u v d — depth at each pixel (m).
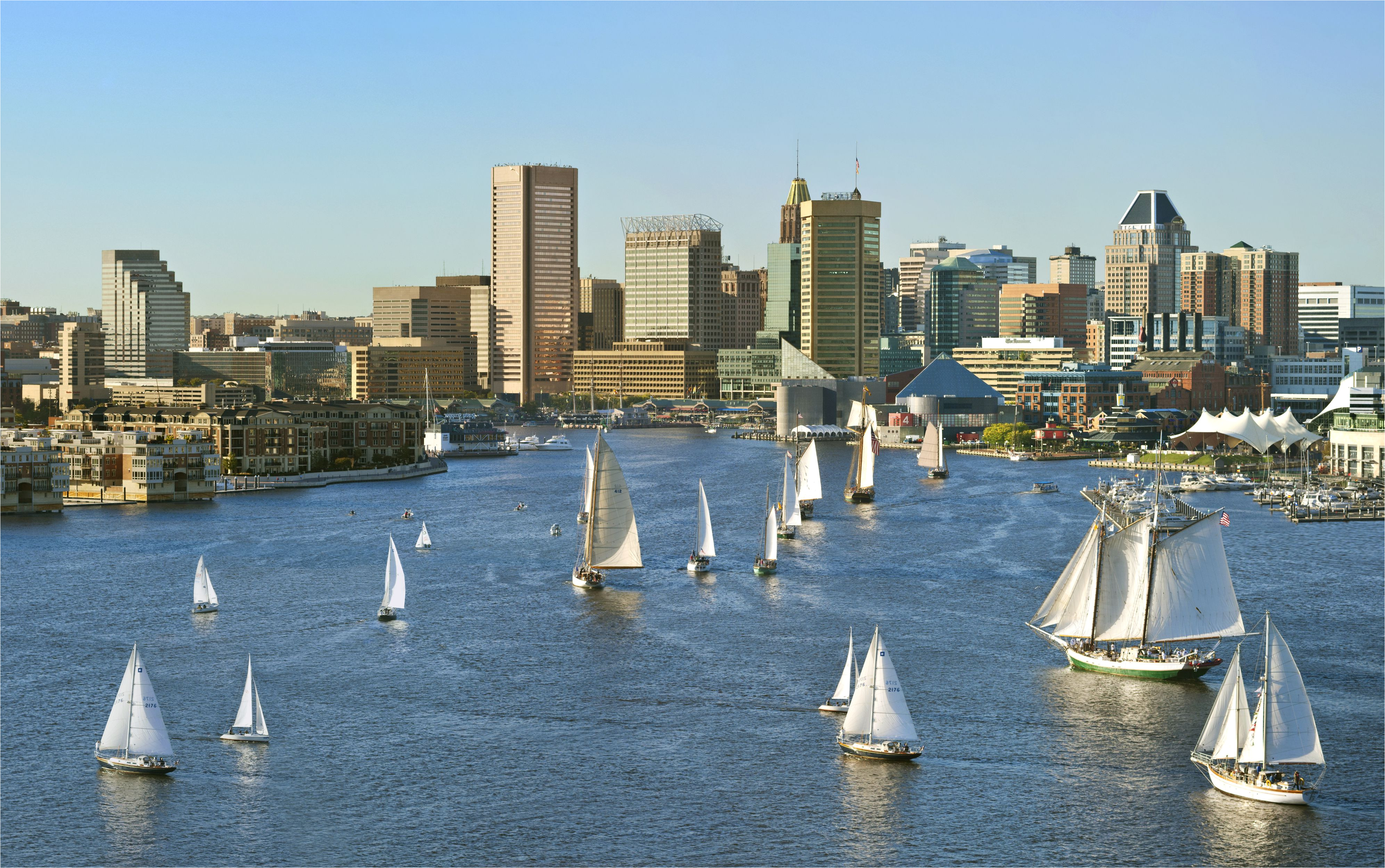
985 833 162.62
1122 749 186.75
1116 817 166.50
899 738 184.75
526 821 166.50
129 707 182.50
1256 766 175.00
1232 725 174.12
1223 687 176.62
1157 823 164.88
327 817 168.12
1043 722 197.38
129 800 172.88
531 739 192.25
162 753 181.75
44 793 175.00
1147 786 175.00
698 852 158.75
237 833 164.00
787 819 166.50
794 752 186.75
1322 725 194.50
